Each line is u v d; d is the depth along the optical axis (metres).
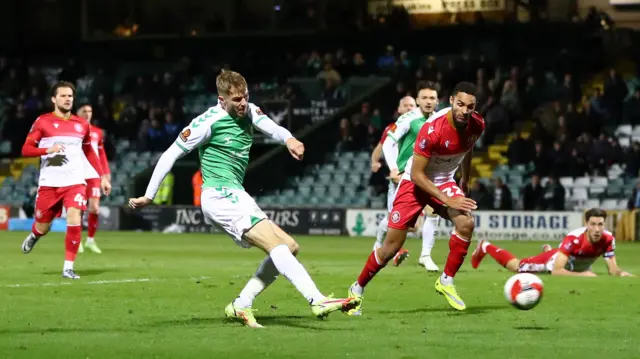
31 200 59.28
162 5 77.12
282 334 14.73
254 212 15.43
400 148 25.86
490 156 59.72
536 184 53.16
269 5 73.94
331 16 70.69
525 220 51.19
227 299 20.05
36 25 79.38
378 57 69.06
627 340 14.44
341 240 49.28
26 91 71.50
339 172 60.88
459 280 23.97
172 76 69.38
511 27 65.31
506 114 59.97
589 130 57.22
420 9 69.56
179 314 17.48
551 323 16.42
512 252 40.69
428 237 27.80
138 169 65.62
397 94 61.94
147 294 20.94
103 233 54.62
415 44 68.06
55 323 16.12
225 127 15.61
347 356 12.70
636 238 50.31
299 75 67.88
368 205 59.41
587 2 66.56
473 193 53.81
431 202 18.00
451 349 13.37
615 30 64.25
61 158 25.17
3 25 79.06
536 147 56.22
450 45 67.06
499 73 62.03
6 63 75.31
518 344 13.90
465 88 16.86
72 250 25.05
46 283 23.44
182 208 56.56
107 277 25.38
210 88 70.31
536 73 61.62
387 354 12.89
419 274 26.11
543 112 60.28
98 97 70.31
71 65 74.62
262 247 15.29
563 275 25.25
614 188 55.56
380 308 18.64
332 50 71.00
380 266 17.70
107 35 77.88
